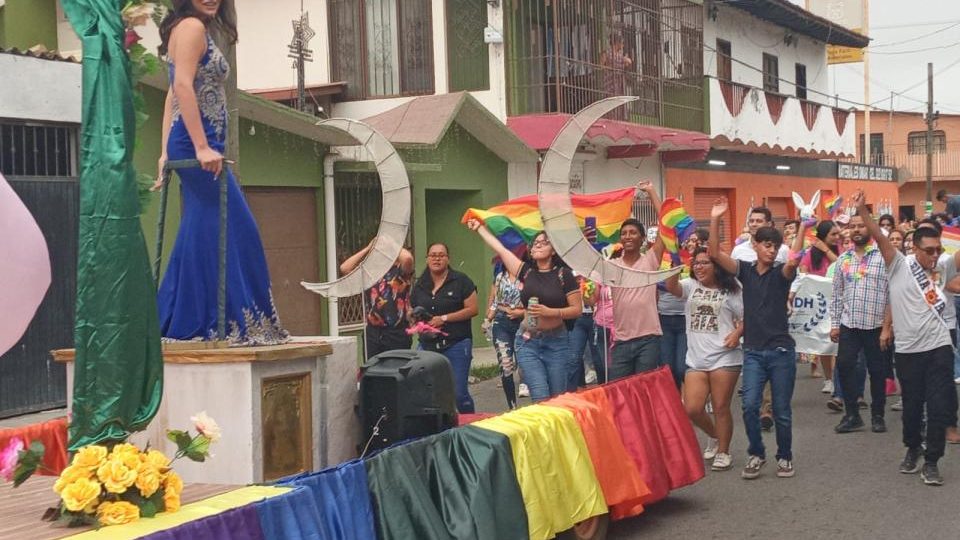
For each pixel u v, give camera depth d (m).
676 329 10.86
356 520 5.40
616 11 20.88
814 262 13.16
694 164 25.09
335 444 6.39
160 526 4.36
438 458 6.13
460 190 18.42
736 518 8.02
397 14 18.83
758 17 28.17
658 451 7.99
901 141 52.78
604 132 18.92
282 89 18.00
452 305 9.65
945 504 8.27
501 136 17.84
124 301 4.72
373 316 9.56
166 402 5.98
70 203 11.77
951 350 8.94
